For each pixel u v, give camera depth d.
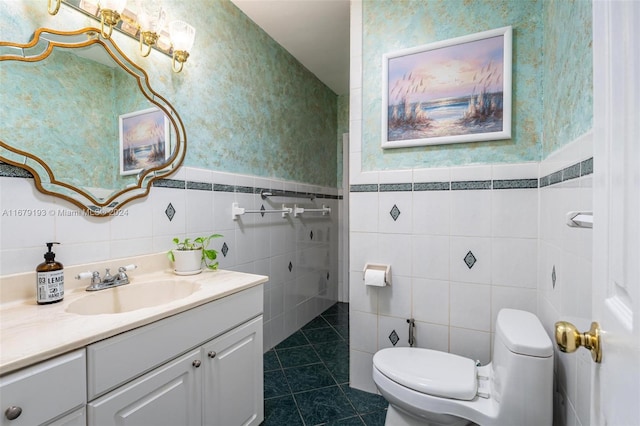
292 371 2.11
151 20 1.50
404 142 1.76
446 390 1.20
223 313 1.27
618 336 0.41
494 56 1.58
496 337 1.32
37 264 1.13
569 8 1.12
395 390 1.29
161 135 1.59
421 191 1.75
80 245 1.26
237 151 2.12
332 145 3.59
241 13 2.17
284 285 2.64
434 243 1.73
